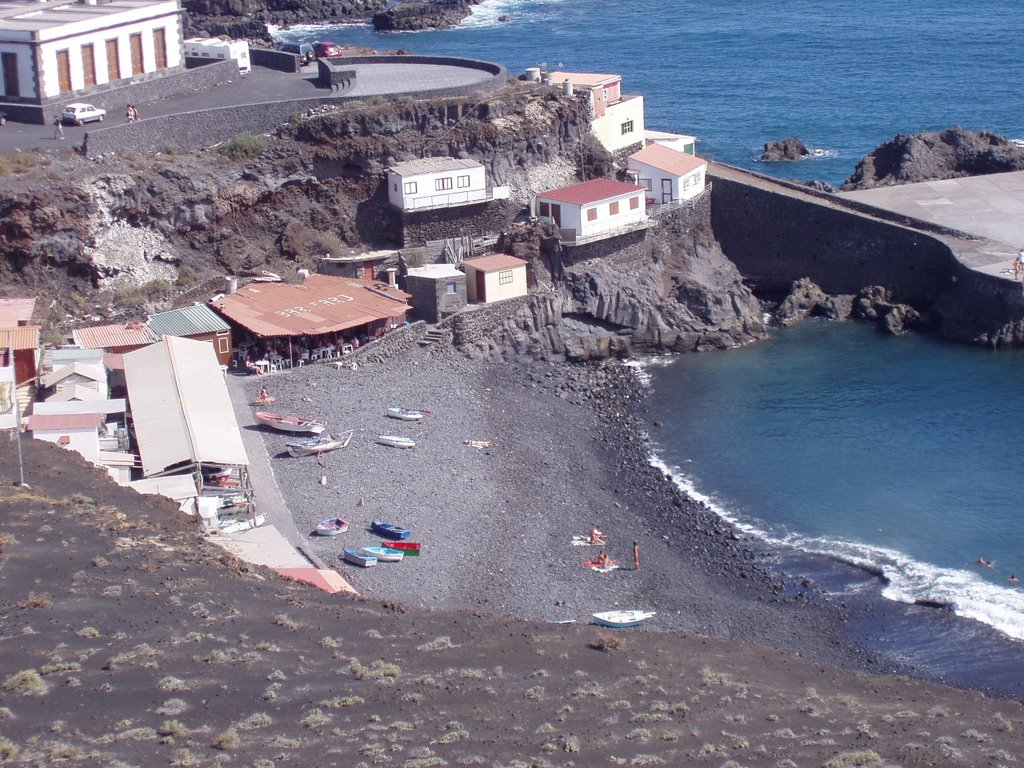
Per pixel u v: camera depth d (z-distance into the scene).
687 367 107.19
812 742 47.41
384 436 88.44
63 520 63.28
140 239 103.62
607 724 47.91
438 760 43.44
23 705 45.81
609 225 112.56
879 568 74.94
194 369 87.81
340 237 112.00
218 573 60.62
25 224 97.50
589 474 87.31
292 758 43.28
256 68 132.75
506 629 59.03
